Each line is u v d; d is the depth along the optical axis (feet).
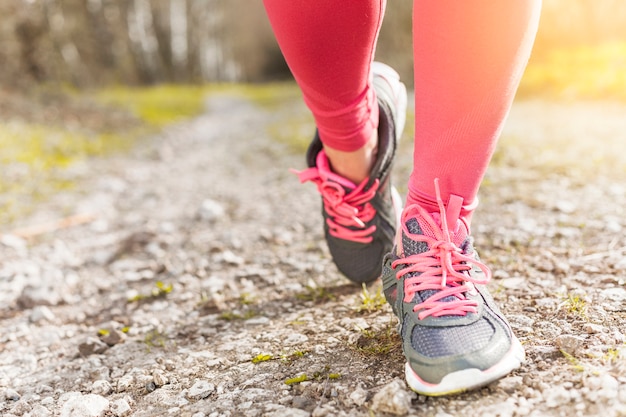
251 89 79.87
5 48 36.70
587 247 6.90
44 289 7.75
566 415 3.53
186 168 18.39
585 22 49.65
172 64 100.89
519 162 12.24
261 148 21.07
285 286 7.13
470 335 3.95
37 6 42.32
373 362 4.61
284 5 4.12
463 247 4.34
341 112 4.86
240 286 7.38
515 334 4.69
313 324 5.67
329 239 6.16
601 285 5.57
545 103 23.17
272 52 120.26
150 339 6.04
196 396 4.56
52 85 39.70
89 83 57.16
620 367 3.84
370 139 5.31
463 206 4.27
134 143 24.82
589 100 22.24
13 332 6.70
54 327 6.80
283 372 4.72
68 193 14.73
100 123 29.96
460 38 3.70
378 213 5.78
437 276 4.25
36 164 17.87
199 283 7.71
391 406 3.79
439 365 3.81
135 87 76.02
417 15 3.92
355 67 4.52
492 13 3.61
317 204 11.43
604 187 9.59
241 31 118.73
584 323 4.75
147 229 10.74
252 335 5.69
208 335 5.95
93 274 8.68
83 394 4.88
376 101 5.29
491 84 3.77
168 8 99.86
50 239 10.75
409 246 4.41
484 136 3.97
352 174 5.60
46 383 5.28
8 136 21.39
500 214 8.78
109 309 7.22
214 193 13.93
